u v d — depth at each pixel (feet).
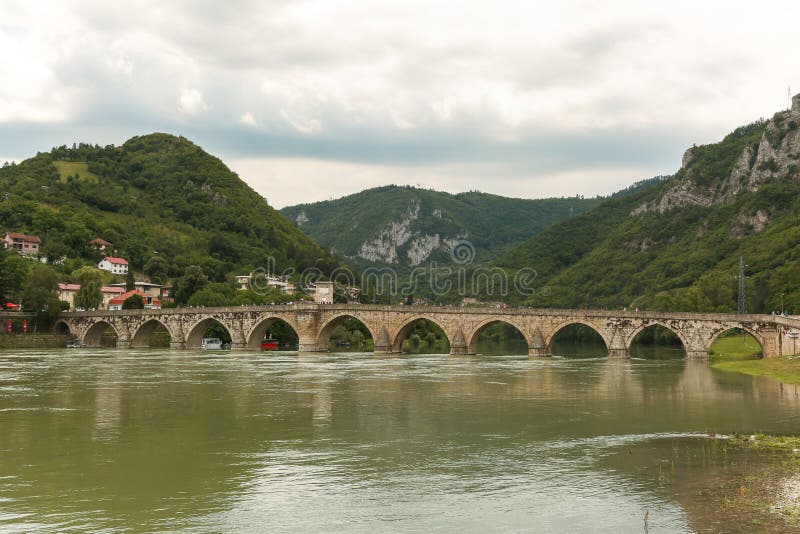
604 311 482.28
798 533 107.76
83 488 137.28
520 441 180.45
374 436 187.93
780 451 164.25
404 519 118.42
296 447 174.09
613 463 154.61
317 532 112.57
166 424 206.59
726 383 310.24
